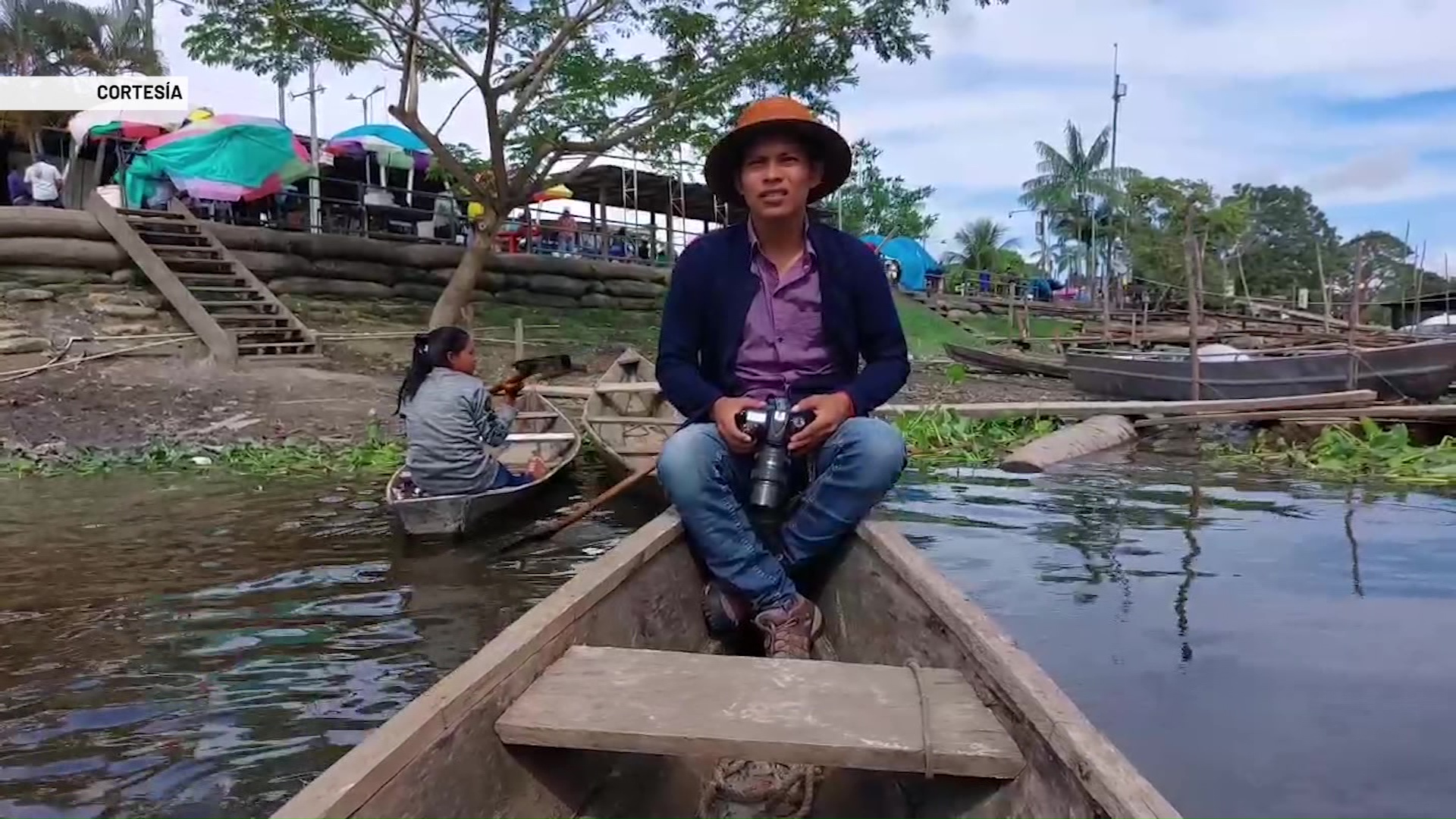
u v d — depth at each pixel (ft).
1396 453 25.25
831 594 9.96
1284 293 169.68
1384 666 11.05
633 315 55.31
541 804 6.31
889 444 9.13
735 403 9.21
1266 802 8.16
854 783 7.18
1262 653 11.44
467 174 41.27
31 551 16.38
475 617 13.12
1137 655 11.37
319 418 29.94
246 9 37.29
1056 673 10.85
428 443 17.84
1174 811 4.17
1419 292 84.53
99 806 8.38
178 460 25.04
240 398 31.50
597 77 39.24
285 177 47.09
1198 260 39.81
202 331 36.42
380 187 51.01
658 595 9.05
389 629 12.63
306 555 16.15
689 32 39.01
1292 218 179.11
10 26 69.62
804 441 9.07
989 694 6.21
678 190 70.64
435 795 5.26
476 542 16.97
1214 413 29.22
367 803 4.66
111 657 11.68
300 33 37.45
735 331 9.73
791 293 9.70
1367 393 28.53
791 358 9.80
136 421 28.50
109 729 9.80
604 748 5.83
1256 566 15.23
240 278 40.50
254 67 38.75
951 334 68.80
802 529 9.62
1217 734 9.36
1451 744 9.09
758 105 9.25
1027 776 5.46
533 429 25.20
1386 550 16.22
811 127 9.08
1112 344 61.77
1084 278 137.39
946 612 6.98
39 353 34.09
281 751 9.35
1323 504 20.27
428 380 18.38
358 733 9.73
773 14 38.58
